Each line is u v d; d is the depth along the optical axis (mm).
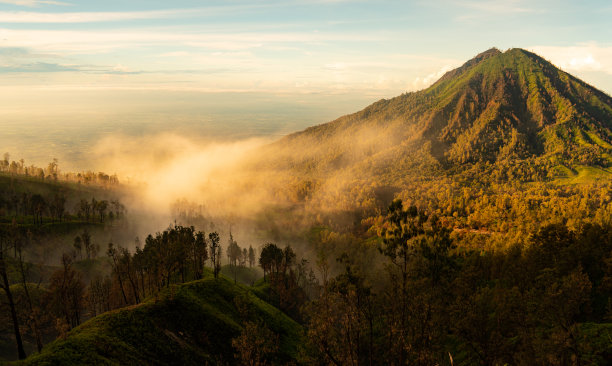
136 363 55969
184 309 76938
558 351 40781
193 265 117312
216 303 87688
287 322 98562
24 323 78562
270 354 73500
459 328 46219
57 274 83562
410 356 38875
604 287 67500
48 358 47781
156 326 67875
